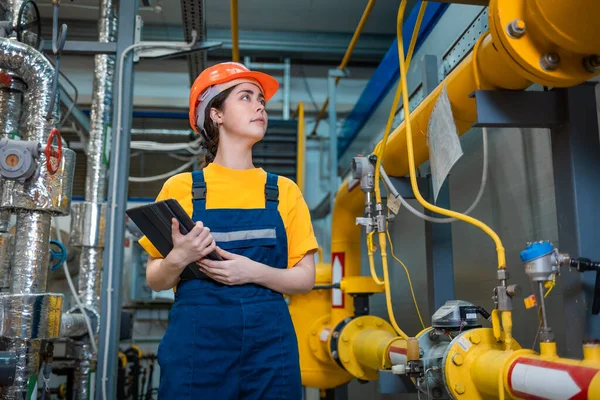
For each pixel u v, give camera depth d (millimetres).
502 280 1118
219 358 1039
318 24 4461
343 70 3992
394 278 3422
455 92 1423
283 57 4875
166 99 4973
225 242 1098
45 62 1912
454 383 1142
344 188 2480
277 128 4793
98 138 2523
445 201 2102
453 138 1251
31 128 1879
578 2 883
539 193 1769
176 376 1035
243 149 1233
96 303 2432
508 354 1046
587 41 953
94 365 2318
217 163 1242
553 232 1675
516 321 1897
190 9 2609
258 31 4496
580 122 1177
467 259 2322
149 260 1207
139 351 4430
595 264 1034
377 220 1619
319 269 2971
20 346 1721
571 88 1188
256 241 1111
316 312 2879
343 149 4793
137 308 5004
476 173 2279
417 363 1351
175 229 1017
